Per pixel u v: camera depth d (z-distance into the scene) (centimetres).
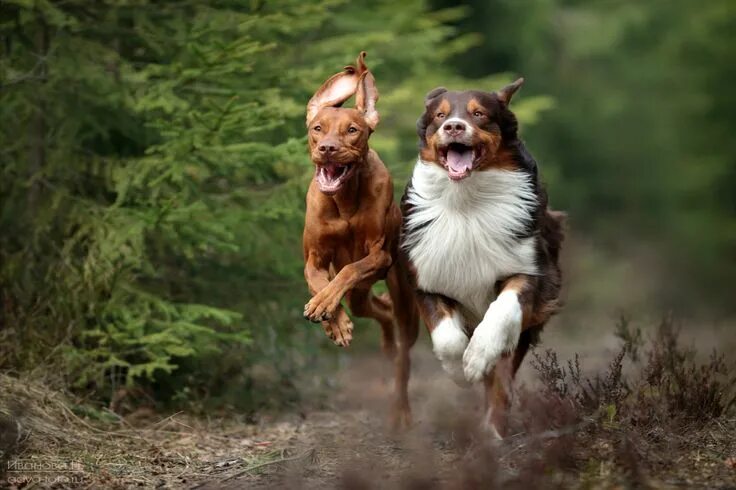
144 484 769
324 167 823
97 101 1129
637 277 2780
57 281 1084
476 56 2888
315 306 817
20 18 1090
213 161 1057
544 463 716
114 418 1026
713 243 2886
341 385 1346
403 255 863
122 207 1117
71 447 877
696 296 2802
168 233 1071
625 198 3178
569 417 787
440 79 1691
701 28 3005
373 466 788
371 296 971
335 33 1538
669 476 704
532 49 2930
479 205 834
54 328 1055
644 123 3284
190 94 1142
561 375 862
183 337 1099
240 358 1195
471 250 838
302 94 1244
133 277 1109
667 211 3134
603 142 3161
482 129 815
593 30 3167
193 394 1141
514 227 836
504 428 854
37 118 1173
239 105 1102
